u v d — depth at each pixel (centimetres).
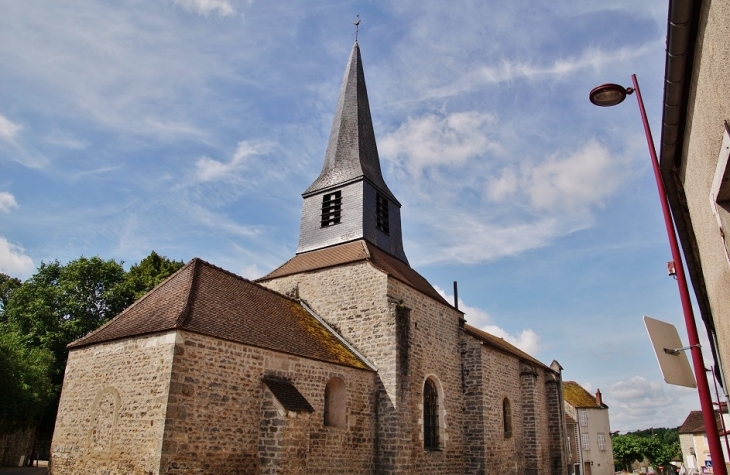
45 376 2786
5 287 3653
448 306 2441
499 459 2381
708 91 491
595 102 767
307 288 2239
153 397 1259
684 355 714
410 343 2055
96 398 1395
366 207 2480
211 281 1692
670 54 527
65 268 3406
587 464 4428
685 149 661
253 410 1435
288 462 1390
